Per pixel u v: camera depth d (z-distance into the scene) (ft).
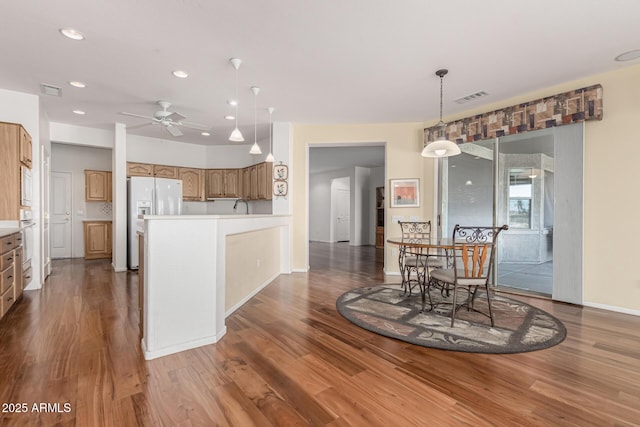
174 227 7.35
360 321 9.33
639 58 9.78
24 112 12.71
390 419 4.99
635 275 10.24
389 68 10.48
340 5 7.20
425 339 8.03
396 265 16.72
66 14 7.52
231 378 6.21
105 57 9.69
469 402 5.44
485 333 8.45
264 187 19.35
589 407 5.28
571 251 11.48
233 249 10.44
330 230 35.58
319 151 24.31
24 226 11.63
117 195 17.19
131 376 6.24
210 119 16.46
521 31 8.27
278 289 13.42
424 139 16.34
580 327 8.99
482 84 11.81
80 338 8.07
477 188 14.78
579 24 7.95
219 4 7.16
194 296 7.63
